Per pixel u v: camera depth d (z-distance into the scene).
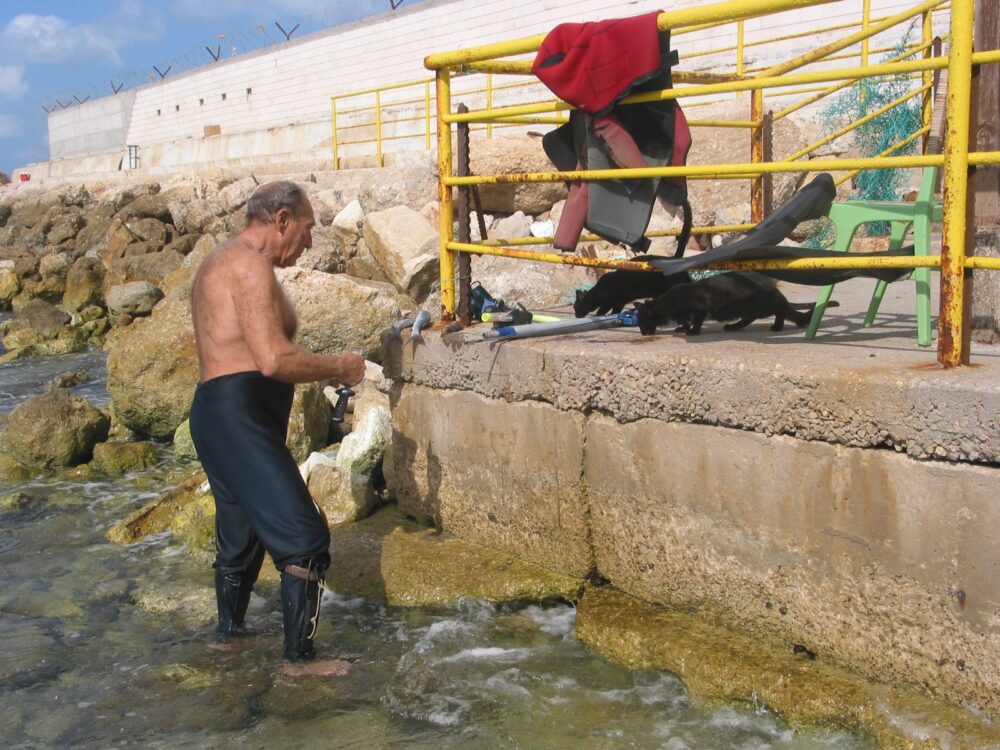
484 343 4.56
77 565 5.29
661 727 3.38
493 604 4.34
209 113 32.25
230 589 4.15
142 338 8.08
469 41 22.73
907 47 8.87
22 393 10.98
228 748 3.37
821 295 4.18
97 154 37.03
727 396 3.55
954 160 3.12
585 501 4.22
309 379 3.89
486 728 3.42
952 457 2.95
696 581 3.81
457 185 4.88
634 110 4.22
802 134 10.27
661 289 5.36
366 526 5.21
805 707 3.25
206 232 17.31
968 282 3.21
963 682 3.03
